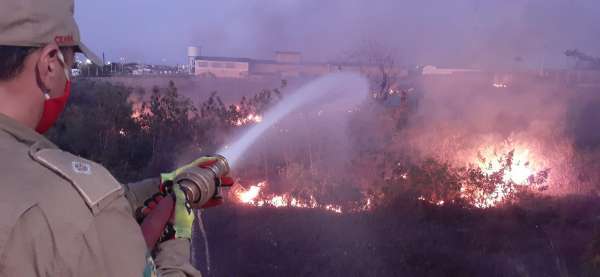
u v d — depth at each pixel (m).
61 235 1.14
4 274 1.10
